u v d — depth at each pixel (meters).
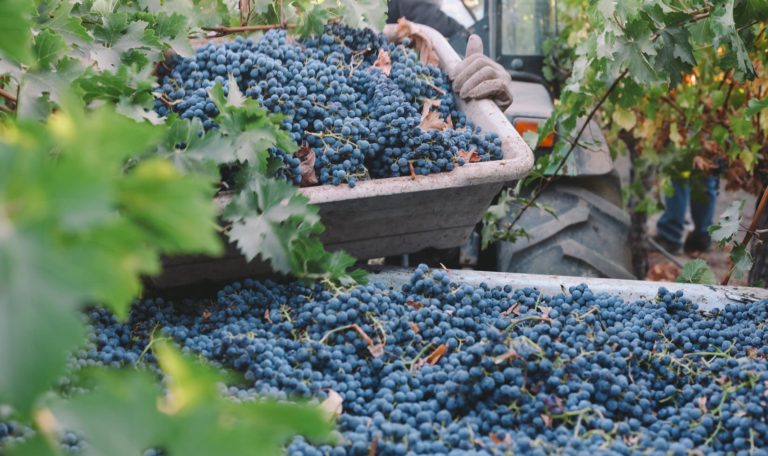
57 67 2.18
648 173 4.83
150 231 0.80
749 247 3.39
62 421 0.80
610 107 4.10
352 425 1.82
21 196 0.71
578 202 3.47
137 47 2.54
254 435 0.79
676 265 5.28
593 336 2.16
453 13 4.25
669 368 2.07
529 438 1.75
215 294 2.54
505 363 1.92
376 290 2.31
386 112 2.56
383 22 2.92
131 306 2.30
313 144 2.50
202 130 2.24
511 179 2.50
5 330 0.69
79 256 0.73
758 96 4.07
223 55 2.63
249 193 2.19
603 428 1.81
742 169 4.64
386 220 2.51
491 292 2.44
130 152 0.80
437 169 2.46
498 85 2.81
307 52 2.82
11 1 1.03
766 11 2.98
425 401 1.97
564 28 4.28
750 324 2.32
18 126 0.82
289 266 2.20
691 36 3.04
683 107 4.29
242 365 2.00
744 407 1.87
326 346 2.07
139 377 0.83
